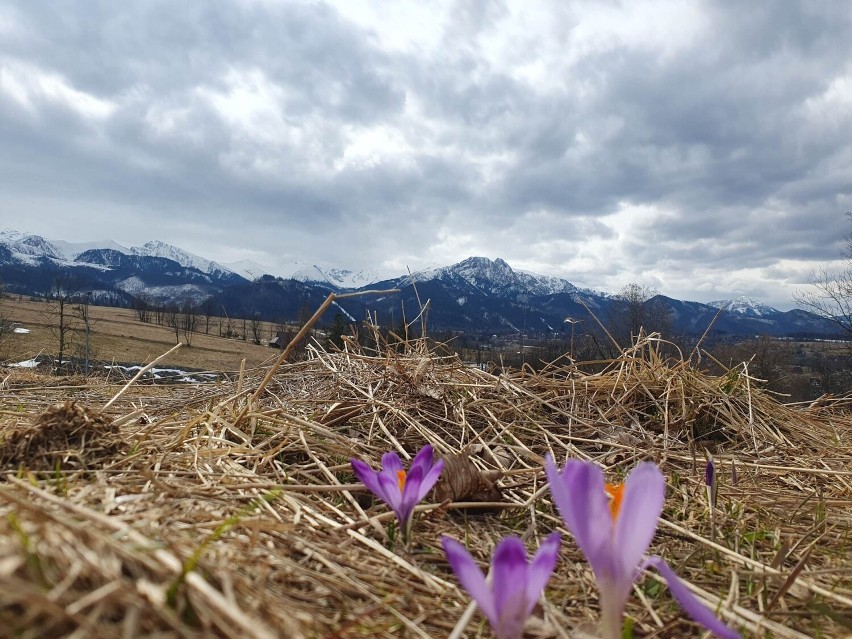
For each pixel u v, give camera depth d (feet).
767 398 3.17
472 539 1.42
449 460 1.69
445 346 3.39
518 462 2.13
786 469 2.15
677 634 1.02
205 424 1.95
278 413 2.13
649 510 0.66
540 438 2.49
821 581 1.28
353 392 2.72
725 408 2.91
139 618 0.59
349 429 2.29
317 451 1.93
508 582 0.67
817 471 2.09
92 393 3.13
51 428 1.51
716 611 1.07
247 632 0.58
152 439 1.83
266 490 1.41
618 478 2.06
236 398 2.26
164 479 1.39
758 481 2.16
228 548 0.96
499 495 1.72
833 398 3.59
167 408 2.74
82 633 0.55
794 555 1.46
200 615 0.63
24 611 0.58
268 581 0.90
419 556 1.24
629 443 2.51
